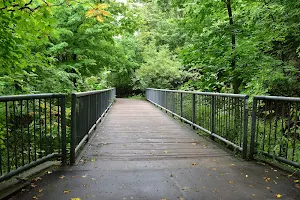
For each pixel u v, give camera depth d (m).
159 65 18.83
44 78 6.39
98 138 5.18
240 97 3.75
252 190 2.54
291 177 2.89
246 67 5.50
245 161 3.54
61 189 2.52
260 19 5.22
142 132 5.90
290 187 2.61
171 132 5.90
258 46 5.27
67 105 6.60
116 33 10.26
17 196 2.35
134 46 19.91
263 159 3.51
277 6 4.71
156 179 2.83
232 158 3.71
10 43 3.50
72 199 2.31
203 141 4.93
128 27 10.28
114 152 4.05
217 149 4.28
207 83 6.75
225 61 5.81
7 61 3.76
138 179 2.82
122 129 6.30
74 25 9.17
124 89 25.64
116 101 18.44
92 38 9.77
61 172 3.01
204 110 5.60
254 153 3.63
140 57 21.61
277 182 2.74
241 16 5.52
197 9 6.05
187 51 6.27
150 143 4.74
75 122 3.42
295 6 4.77
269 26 5.01
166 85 18.58
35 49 5.63
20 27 3.42
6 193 2.34
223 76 6.18
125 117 8.86
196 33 6.45
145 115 9.48
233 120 4.20
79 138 4.00
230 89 7.10
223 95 4.30
